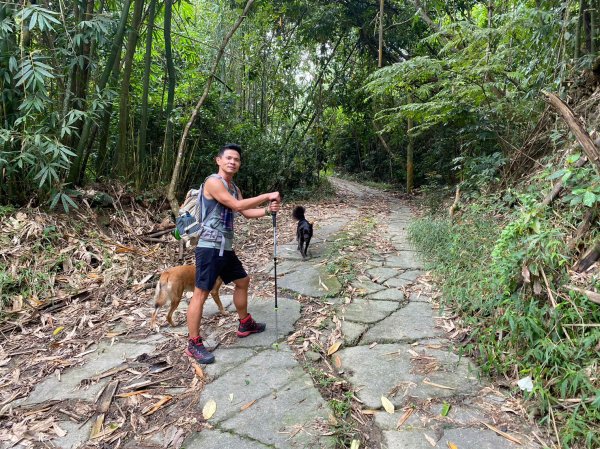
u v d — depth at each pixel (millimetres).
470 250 3955
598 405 1869
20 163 4156
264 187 9844
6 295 3703
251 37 9961
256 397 2371
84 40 4641
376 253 5105
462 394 2344
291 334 3158
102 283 4156
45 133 4680
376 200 10547
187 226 2785
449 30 6383
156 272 4523
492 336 2639
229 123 9289
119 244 4934
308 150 10414
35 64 4016
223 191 2740
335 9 9734
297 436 2047
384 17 10398
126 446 2043
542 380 2252
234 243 5902
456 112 6527
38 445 2068
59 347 3074
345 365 2691
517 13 5398
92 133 5492
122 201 5973
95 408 2340
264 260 5113
